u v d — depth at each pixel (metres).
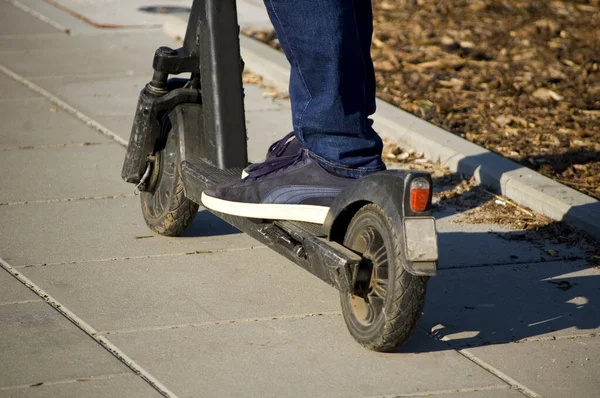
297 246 4.28
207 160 5.07
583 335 4.44
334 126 4.25
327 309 4.62
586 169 6.65
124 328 4.36
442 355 4.20
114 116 7.73
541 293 4.88
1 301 4.60
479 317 4.61
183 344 4.22
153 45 10.01
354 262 3.93
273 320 4.49
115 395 3.77
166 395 3.79
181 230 5.39
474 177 6.51
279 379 3.93
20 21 10.86
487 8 11.22
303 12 4.09
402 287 3.82
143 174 5.37
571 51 9.59
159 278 4.93
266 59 9.00
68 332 4.30
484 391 3.89
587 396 3.88
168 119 5.29
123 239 5.43
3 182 6.25
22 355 4.07
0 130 7.31
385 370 4.04
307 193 4.29
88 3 11.82
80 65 9.18
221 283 4.89
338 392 3.84
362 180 4.00
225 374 3.96
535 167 6.68
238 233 5.60
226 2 4.86
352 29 4.16
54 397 3.73
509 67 9.11
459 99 8.23
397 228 3.79
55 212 5.79
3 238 5.37
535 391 3.91
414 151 7.15
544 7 11.29
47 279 4.87
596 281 5.02
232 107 4.93
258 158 6.80
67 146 7.03
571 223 5.70
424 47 9.75
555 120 7.68
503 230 5.70
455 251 5.38
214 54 4.86
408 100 8.16
